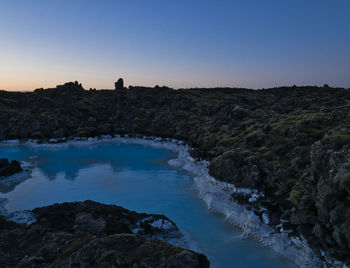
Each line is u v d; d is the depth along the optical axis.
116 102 165.00
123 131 129.38
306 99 126.25
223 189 54.97
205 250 35.38
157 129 128.25
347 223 28.12
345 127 56.22
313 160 40.31
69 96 157.50
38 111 132.38
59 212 35.69
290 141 60.72
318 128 63.59
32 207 52.38
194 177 68.94
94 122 137.62
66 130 121.75
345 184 29.45
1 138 113.12
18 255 24.22
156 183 66.19
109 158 93.00
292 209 38.06
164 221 37.78
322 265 29.59
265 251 34.72
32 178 70.62
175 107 157.88
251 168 51.53
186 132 116.12
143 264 19.20
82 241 24.92
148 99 173.12
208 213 47.62
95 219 33.81
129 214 37.19
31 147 108.06
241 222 42.00
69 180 69.19
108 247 21.53
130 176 72.44
